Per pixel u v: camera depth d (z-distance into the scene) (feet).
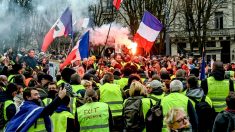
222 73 38.81
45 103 31.17
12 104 32.37
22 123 24.44
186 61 85.15
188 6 143.43
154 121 31.73
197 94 34.71
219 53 189.67
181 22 170.19
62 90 25.02
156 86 34.32
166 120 18.37
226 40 192.85
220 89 38.65
